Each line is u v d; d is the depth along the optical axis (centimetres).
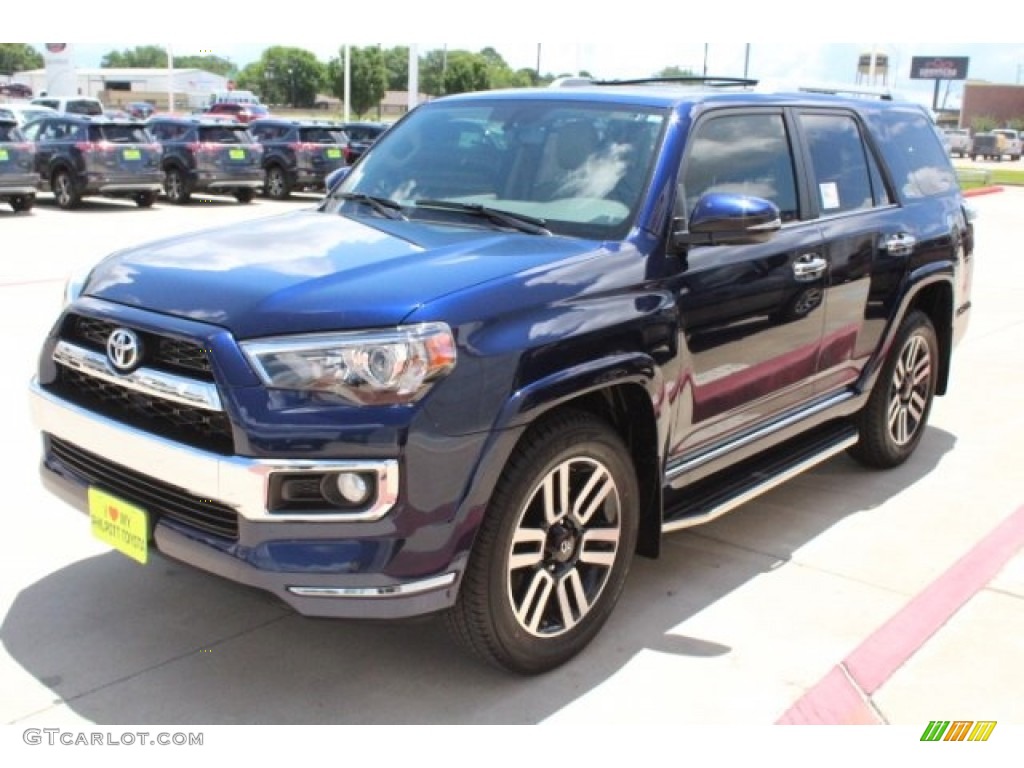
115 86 7344
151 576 400
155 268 337
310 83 8862
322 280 311
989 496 525
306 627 367
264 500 286
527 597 325
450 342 291
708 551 448
